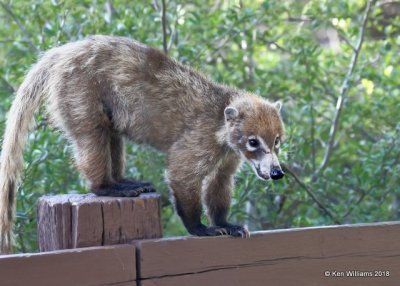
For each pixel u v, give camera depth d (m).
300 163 14.15
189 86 8.87
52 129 10.08
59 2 12.60
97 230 6.53
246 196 12.13
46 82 8.96
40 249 7.12
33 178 11.49
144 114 8.81
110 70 8.70
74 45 8.97
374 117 14.04
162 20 12.84
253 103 8.80
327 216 13.22
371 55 15.09
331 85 14.96
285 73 14.89
